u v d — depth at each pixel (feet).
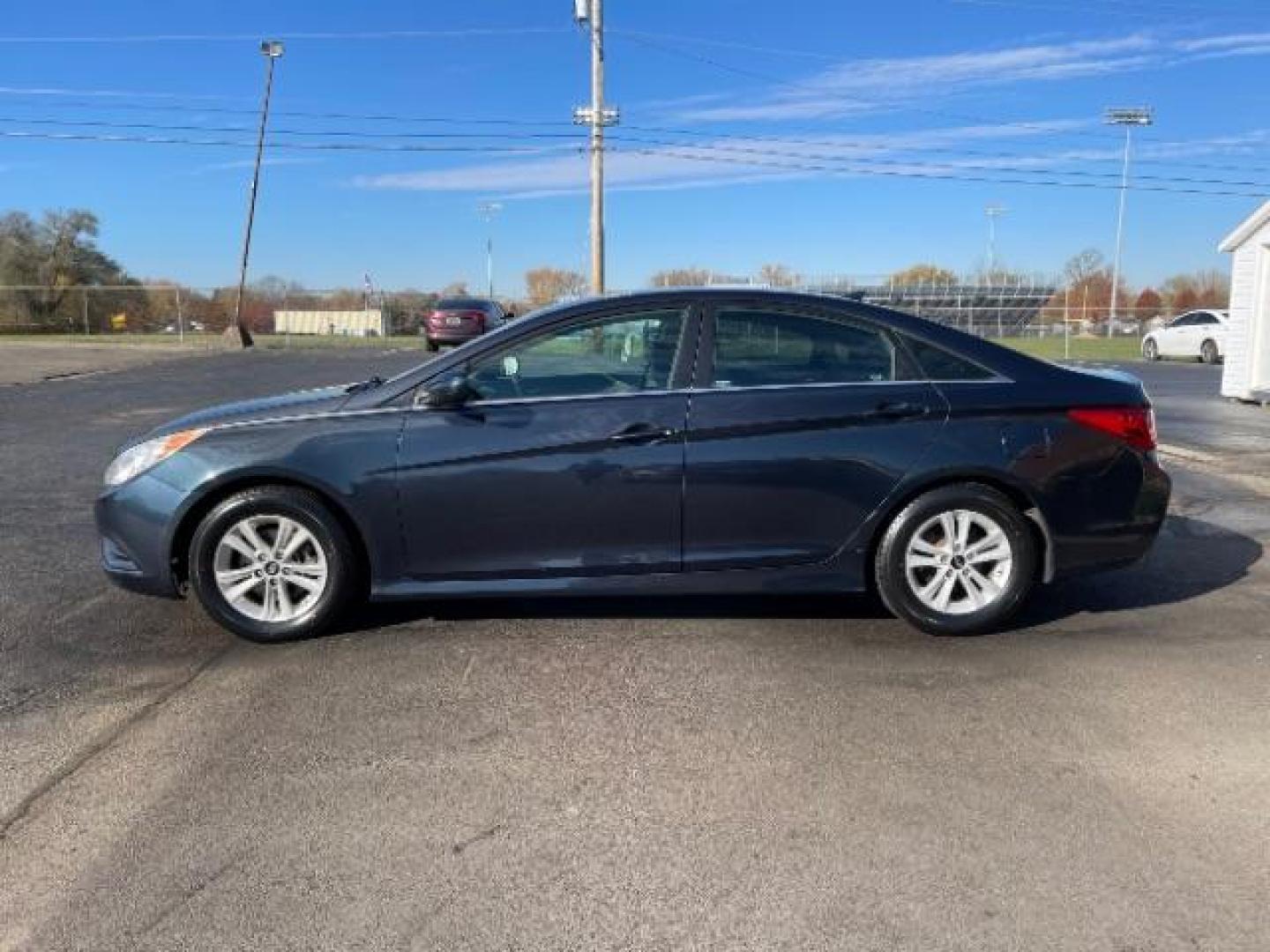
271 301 153.79
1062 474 15.35
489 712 12.85
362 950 8.29
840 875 9.29
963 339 15.74
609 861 9.54
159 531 15.10
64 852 9.68
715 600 17.35
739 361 15.35
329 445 14.96
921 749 11.78
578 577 15.24
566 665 14.46
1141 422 15.75
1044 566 15.70
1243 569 19.27
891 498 15.21
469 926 8.60
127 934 8.49
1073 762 11.44
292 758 11.62
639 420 14.99
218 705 13.08
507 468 14.93
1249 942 8.33
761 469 15.03
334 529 15.15
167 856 9.62
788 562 15.34
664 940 8.42
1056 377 15.72
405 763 11.48
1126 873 9.30
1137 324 157.69
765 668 14.32
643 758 11.60
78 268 174.09
